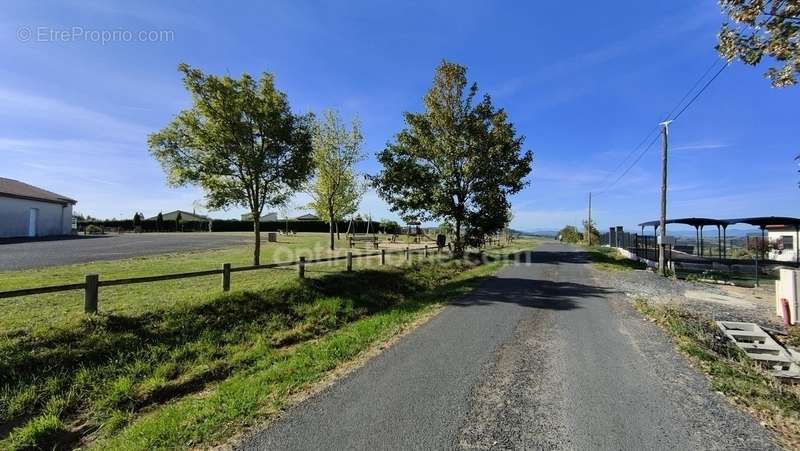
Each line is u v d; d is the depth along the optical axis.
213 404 4.90
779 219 20.17
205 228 58.19
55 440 4.53
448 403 4.82
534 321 9.07
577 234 67.38
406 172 24.16
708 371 5.95
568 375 5.74
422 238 43.16
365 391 5.19
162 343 6.79
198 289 9.73
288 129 13.02
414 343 7.38
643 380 5.56
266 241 31.39
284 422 4.39
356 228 59.84
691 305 11.62
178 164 12.08
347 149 24.20
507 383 5.44
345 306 10.70
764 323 9.88
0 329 5.99
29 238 27.22
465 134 23.38
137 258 16.11
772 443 3.93
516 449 3.81
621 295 12.85
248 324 8.34
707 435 4.07
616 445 3.87
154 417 4.86
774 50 5.87
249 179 12.87
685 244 39.31
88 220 52.91
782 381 6.69
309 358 6.59
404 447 3.85
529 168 24.95
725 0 6.08
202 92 11.84
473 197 24.45
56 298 8.28
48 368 5.50
